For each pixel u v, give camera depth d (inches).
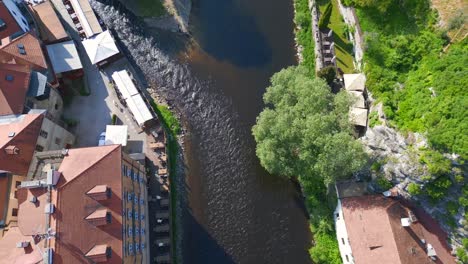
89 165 1819.6
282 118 2105.1
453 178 1838.1
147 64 2738.7
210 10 2928.2
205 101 2657.5
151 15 2878.9
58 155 1904.5
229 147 2541.8
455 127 1754.4
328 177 2033.7
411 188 1947.6
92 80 2610.7
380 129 2105.1
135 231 2007.9
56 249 1644.9
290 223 2358.5
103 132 2452.0
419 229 2006.6
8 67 2126.0
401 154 1982.0
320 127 2022.6
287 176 2411.4
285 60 2787.9
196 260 2269.9
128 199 1964.8
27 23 2564.0
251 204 2400.3
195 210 2377.0
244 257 2284.7
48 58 2495.1
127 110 2536.9
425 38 2207.2
